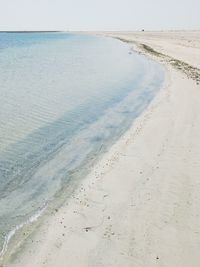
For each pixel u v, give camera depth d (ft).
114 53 196.85
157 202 32.96
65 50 228.63
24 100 74.33
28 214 31.55
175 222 29.78
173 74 104.37
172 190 35.04
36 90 85.92
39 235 28.50
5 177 38.73
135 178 37.91
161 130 52.34
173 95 74.90
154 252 26.13
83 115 63.31
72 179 38.29
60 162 42.78
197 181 36.60
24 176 39.06
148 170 39.65
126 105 70.33
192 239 27.50
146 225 29.48
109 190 35.55
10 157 43.98
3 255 26.07
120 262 25.20
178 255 25.75
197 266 24.58
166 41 284.00
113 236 28.17
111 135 52.13
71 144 48.70
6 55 189.06
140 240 27.58
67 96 79.20
